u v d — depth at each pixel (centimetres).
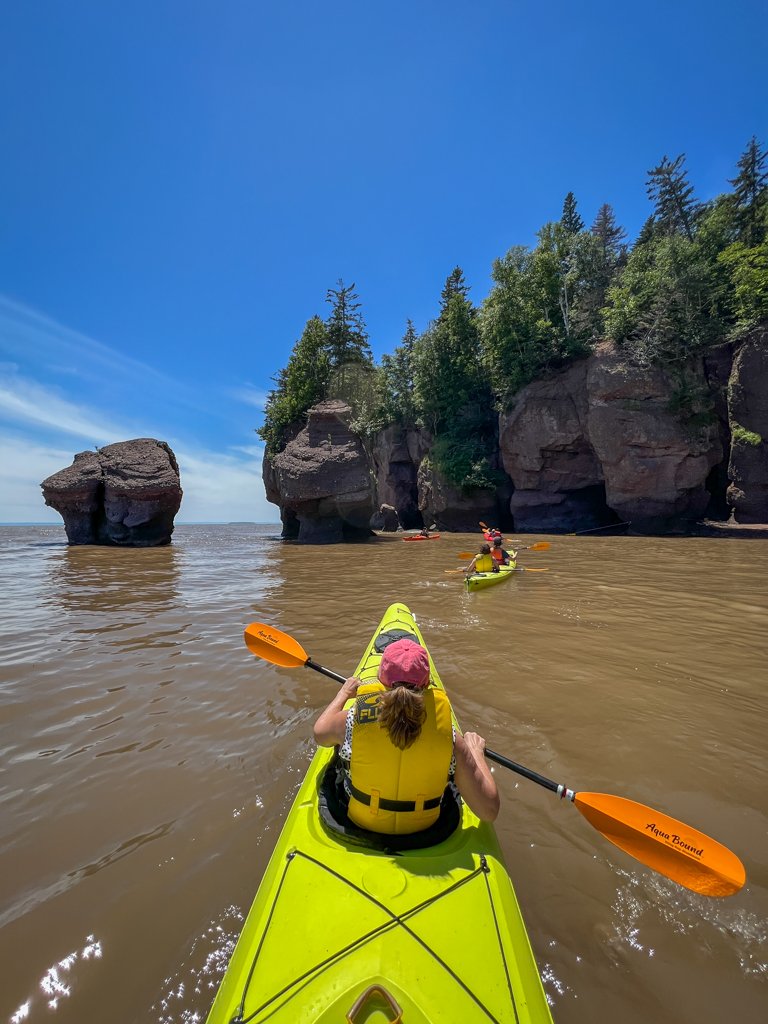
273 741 345
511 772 314
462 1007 136
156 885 221
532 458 2950
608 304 3594
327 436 2369
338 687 445
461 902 169
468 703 404
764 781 300
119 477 1995
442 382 3578
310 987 139
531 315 3067
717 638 587
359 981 139
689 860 208
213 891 217
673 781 300
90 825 260
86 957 187
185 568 1344
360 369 3391
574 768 314
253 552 1850
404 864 181
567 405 2869
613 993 175
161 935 196
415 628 521
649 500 2552
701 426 2486
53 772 308
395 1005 133
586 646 554
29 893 216
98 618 710
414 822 193
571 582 997
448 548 1991
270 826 259
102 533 2103
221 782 297
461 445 3362
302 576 1163
